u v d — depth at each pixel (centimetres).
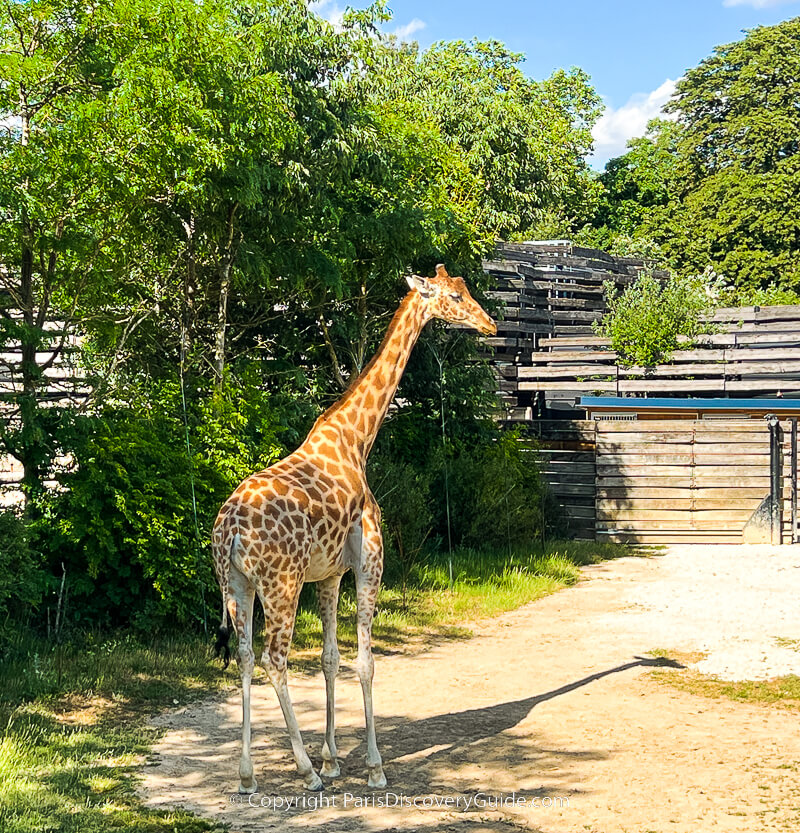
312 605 1245
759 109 4506
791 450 1875
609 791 673
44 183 1039
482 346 2073
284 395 1452
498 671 1003
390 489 1459
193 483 1077
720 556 1758
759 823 617
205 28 1120
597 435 1958
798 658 1044
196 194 1152
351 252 1406
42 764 696
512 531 1745
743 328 2559
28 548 952
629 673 988
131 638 1013
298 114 1378
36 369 1084
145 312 1384
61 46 1074
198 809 637
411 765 727
